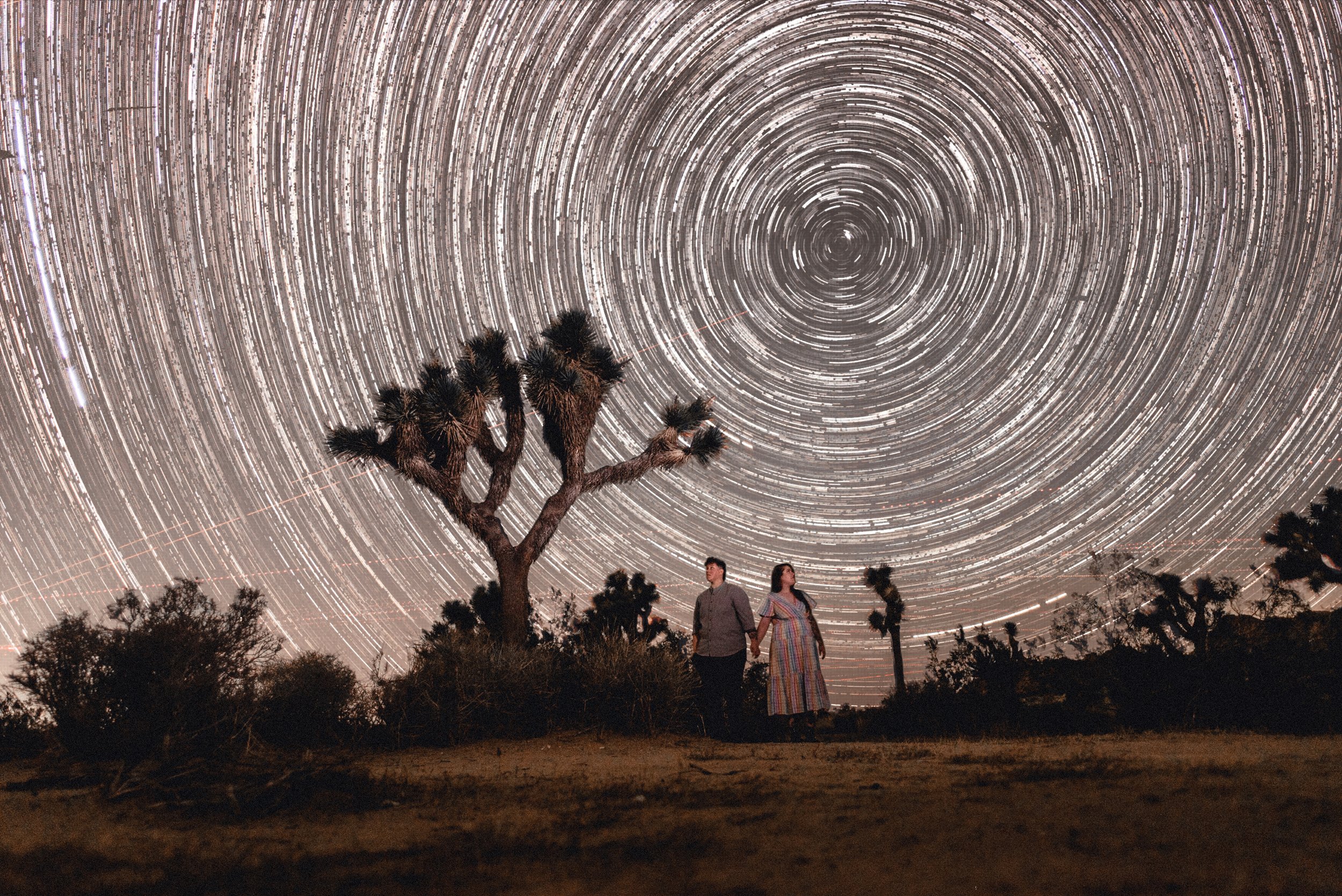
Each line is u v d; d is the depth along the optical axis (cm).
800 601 721
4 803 364
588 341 1162
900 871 185
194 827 296
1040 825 229
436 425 1059
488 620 1171
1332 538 1320
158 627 504
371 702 690
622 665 781
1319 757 386
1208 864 175
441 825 284
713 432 1205
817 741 697
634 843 232
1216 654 800
